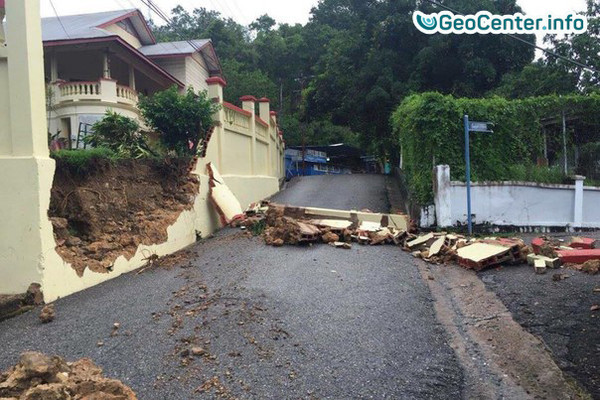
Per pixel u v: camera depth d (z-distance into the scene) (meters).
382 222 11.11
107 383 3.49
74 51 17.05
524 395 4.26
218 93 13.59
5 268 6.96
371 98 23.95
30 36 7.16
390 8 25.00
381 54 24.66
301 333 5.47
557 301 6.21
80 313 6.42
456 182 11.37
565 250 8.30
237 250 9.58
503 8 23.08
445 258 8.92
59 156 8.05
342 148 39.47
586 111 13.18
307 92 31.16
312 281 7.38
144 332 5.57
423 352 5.13
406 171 15.23
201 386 4.30
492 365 4.88
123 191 9.39
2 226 7.01
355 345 5.21
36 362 3.53
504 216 11.58
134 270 8.70
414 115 12.22
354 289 7.10
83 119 15.12
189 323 5.73
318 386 4.34
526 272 7.73
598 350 4.82
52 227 7.31
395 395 4.23
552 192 11.87
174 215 10.28
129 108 16.12
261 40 42.22
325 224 10.71
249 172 16.48
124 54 17.39
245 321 5.70
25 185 6.99
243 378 4.45
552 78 20.84
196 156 11.68
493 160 12.09
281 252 9.24
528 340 5.27
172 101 11.70
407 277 7.92
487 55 22.81
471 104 12.12
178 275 8.05
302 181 24.45
